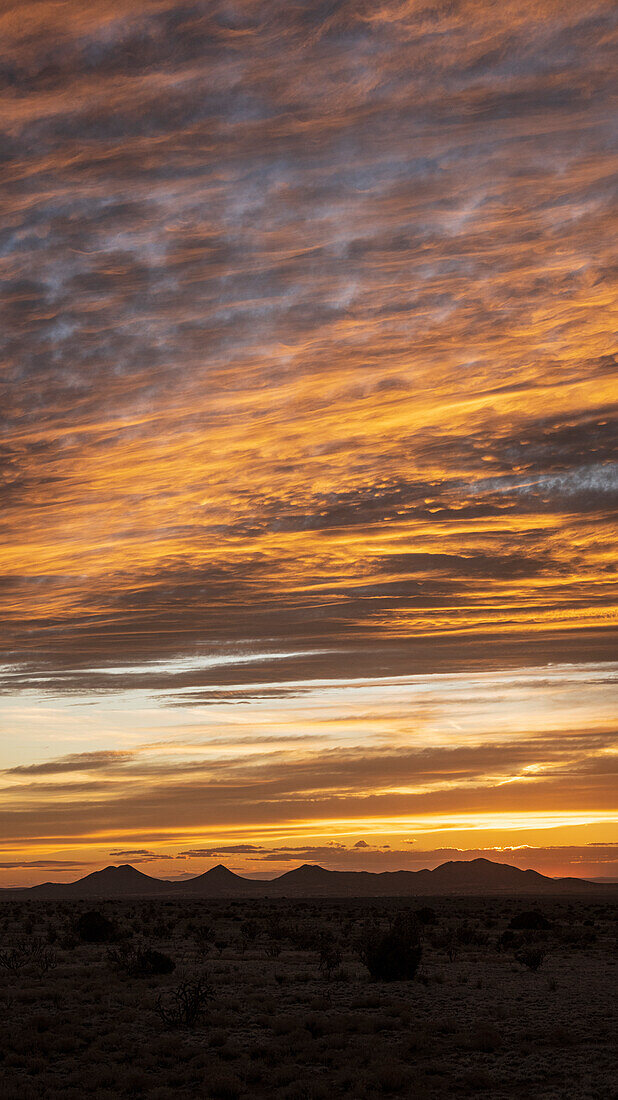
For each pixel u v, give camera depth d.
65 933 60.56
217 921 84.62
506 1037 23.45
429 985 33.03
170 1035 23.67
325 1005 27.62
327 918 91.38
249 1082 19.36
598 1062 20.59
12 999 28.56
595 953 48.31
